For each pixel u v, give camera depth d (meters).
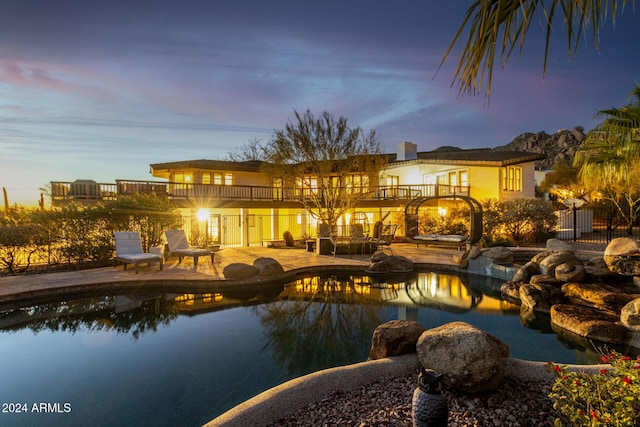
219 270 10.40
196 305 7.52
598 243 14.76
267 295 8.43
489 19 1.58
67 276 9.35
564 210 18.94
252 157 31.47
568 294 6.72
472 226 12.12
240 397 3.62
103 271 10.20
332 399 3.00
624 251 7.09
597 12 1.42
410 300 7.80
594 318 5.43
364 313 6.77
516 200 17.27
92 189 16.62
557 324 5.77
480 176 20.97
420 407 2.16
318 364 4.43
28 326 6.11
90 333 5.72
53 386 3.90
